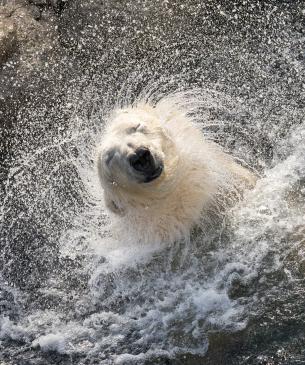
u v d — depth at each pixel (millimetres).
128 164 21984
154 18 33000
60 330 24422
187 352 21875
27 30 33312
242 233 24250
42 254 27891
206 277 23625
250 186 25672
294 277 22703
